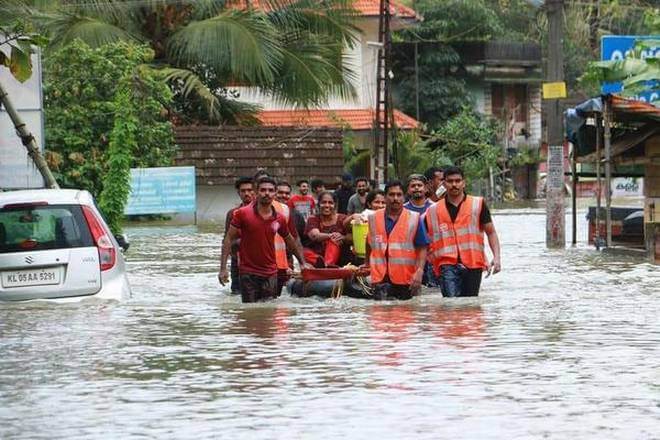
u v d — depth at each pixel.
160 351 19.12
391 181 26.97
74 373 17.12
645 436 12.91
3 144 40.12
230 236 27.03
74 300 25.44
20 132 34.97
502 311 24.38
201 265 38.41
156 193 65.88
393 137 76.81
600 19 111.69
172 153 69.31
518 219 68.69
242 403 14.84
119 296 25.81
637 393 15.18
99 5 73.12
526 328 21.42
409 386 15.77
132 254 43.41
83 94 62.25
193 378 16.62
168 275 34.66
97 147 61.72
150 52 66.19
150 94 65.50
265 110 87.50
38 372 17.23
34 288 25.22
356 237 29.45
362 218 29.38
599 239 44.00
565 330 21.08
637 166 47.06
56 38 70.75
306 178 74.38
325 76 78.56
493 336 20.38
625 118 42.56
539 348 18.89
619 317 23.06
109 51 64.19
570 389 15.45
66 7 72.19
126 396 15.38
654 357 17.92
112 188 49.41
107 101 62.50
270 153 74.38
